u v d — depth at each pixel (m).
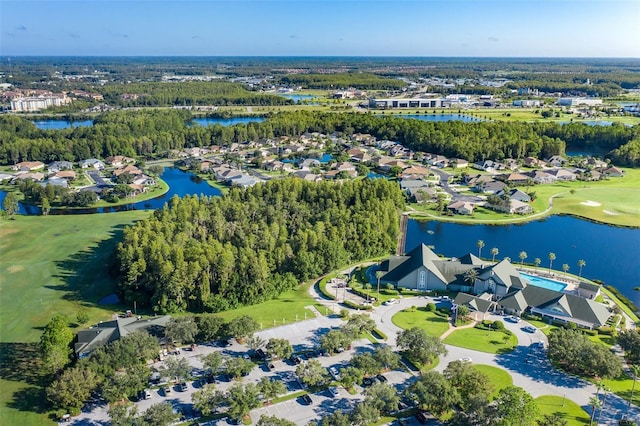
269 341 131.62
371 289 174.62
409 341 130.88
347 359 133.12
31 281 177.12
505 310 159.50
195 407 108.06
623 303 167.75
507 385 122.56
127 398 114.81
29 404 114.12
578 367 127.62
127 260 168.75
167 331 133.62
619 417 111.69
